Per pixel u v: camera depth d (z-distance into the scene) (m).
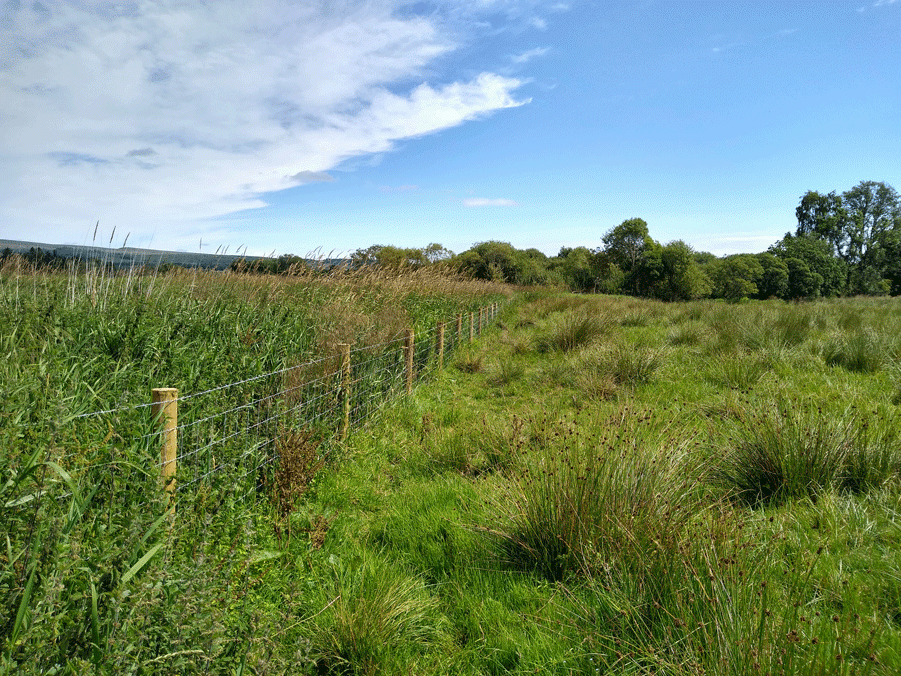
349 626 2.26
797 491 3.57
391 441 5.04
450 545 3.09
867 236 69.00
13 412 2.02
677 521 2.73
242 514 2.48
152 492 2.00
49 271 6.02
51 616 1.38
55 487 1.78
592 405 5.92
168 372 3.71
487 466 4.29
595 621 2.30
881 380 6.52
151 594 1.55
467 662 2.26
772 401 4.66
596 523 2.82
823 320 11.25
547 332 11.12
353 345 5.43
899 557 2.77
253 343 4.35
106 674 1.38
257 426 3.50
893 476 3.54
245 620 1.91
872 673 1.95
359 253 10.18
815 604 2.37
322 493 3.72
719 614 2.03
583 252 59.19
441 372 8.32
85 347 3.82
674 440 3.77
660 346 8.82
